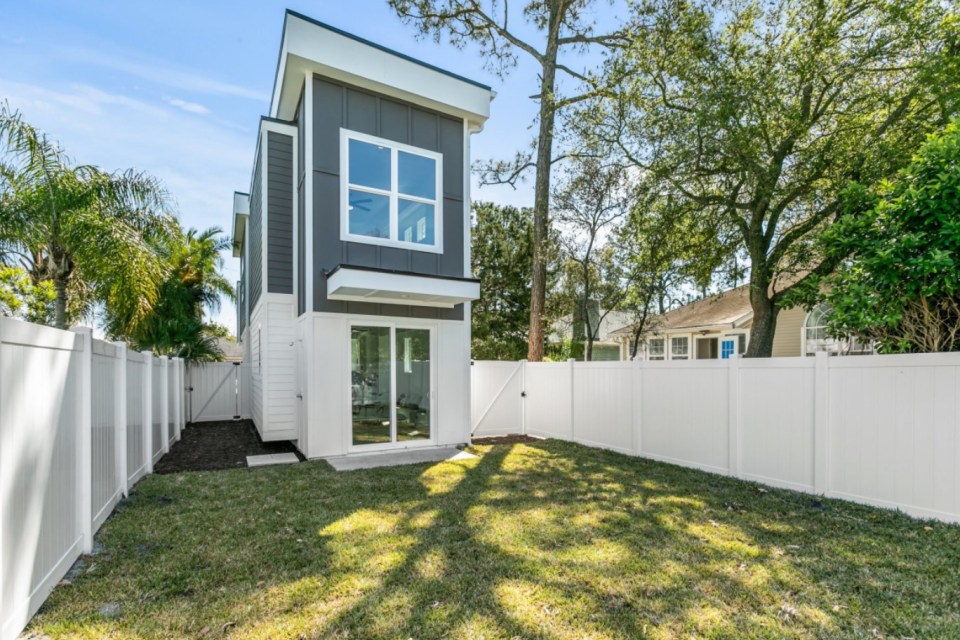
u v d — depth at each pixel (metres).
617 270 11.81
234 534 4.16
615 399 8.44
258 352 10.03
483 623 2.79
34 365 2.85
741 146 7.61
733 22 8.77
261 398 9.10
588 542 4.01
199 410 12.72
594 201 11.44
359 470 6.74
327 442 7.68
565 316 15.79
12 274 10.17
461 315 9.07
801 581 3.31
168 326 12.36
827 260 7.09
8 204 7.92
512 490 5.68
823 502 5.19
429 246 8.67
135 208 9.26
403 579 3.33
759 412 6.16
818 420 5.53
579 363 9.31
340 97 7.98
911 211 4.87
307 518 4.60
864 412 5.16
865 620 2.83
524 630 2.73
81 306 11.26
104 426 4.42
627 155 9.77
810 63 7.51
